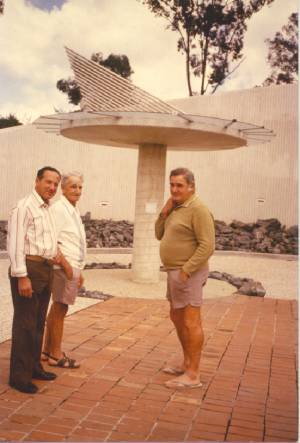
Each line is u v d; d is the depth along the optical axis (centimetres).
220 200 1923
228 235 1767
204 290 994
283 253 1633
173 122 891
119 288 974
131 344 606
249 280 1105
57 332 515
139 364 536
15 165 1769
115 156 1936
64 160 1869
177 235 473
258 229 1781
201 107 1952
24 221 443
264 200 1858
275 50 2802
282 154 1820
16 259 436
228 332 687
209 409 432
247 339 655
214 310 824
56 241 465
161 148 1041
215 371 527
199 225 462
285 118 1822
